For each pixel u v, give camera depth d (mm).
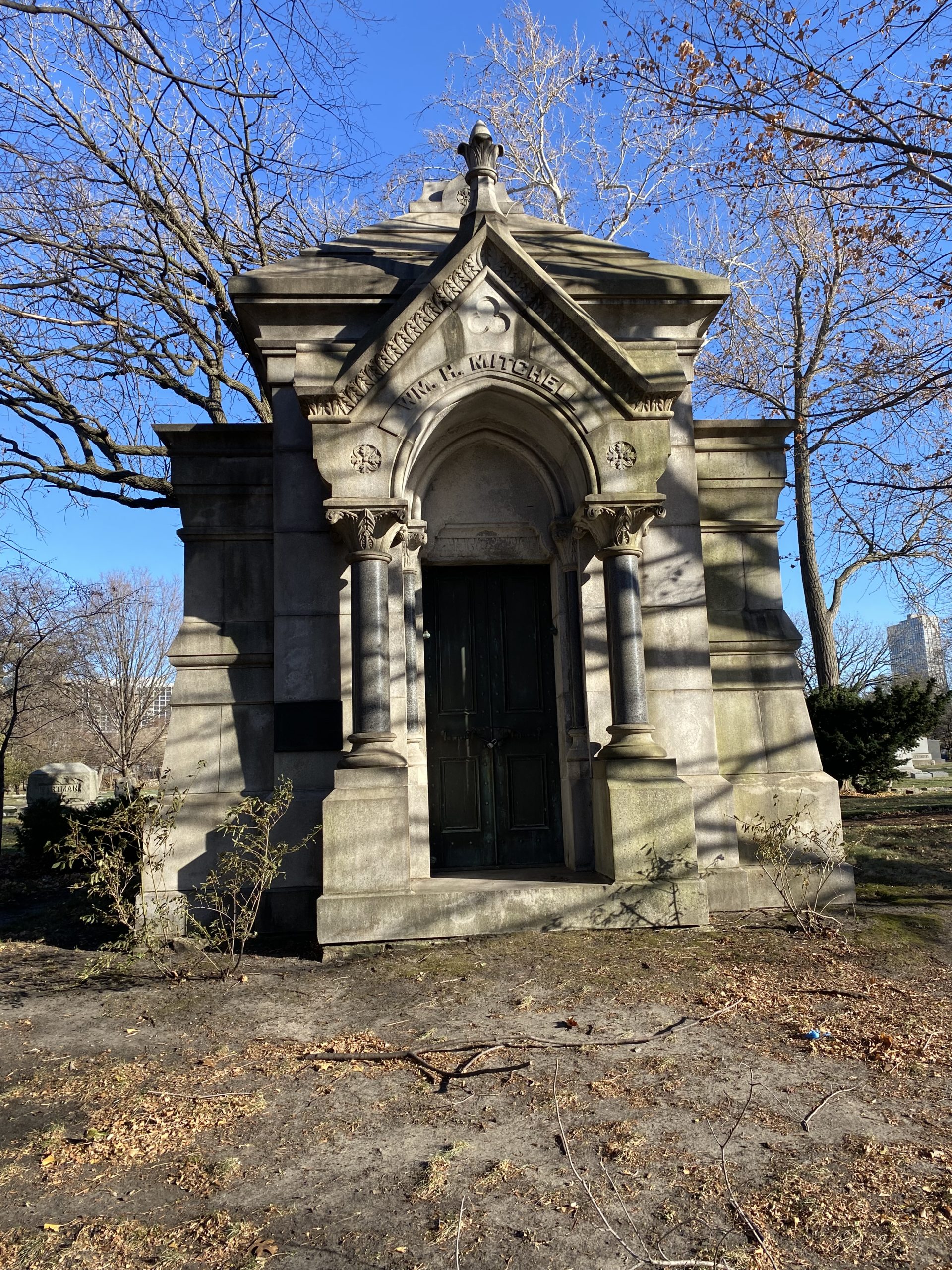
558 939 7020
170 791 8164
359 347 7699
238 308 8680
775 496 9367
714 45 9703
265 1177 3697
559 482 8727
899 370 10203
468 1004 5676
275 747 8164
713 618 9062
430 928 7078
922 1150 3744
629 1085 4445
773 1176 3553
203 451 8836
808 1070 4609
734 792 8477
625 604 7793
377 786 7227
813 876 8219
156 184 15344
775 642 9008
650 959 6477
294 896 7895
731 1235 3170
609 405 7852
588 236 9867
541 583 9195
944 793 18625
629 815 7410
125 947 6793
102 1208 3504
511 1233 3223
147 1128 4176
